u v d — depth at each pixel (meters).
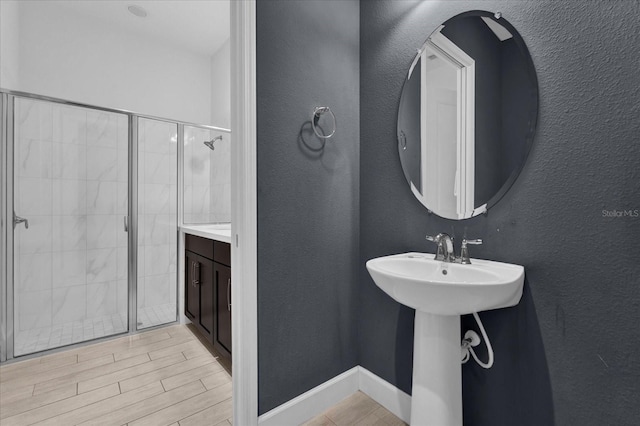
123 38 2.94
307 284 1.46
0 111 2.03
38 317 2.19
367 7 1.64
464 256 1.17
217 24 2.89
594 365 0.94
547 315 1.04
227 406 1.57
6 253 2.04
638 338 0.86
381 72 1.56
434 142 1.34
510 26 1.12
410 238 1.45
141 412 1.52
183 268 2.72
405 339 1.46
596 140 0.93
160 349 2.20
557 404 1.02
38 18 2.54
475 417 1.24
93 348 2.21
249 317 1.27
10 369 1.92
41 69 2.55
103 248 2.43
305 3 1.45
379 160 1.57
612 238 0.90
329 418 1.46
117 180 2.49
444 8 1.32
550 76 1.03
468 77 1.24
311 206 1.47
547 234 1.03
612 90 0.90
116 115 2.48
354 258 1.66
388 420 1.45
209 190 2.93
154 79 3.10
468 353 1.22
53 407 1.55
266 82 1.31
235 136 1.29
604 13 0.91
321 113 1.46
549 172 1.03
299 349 1.44
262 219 1.31
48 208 2.22
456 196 1.27
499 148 1.15
